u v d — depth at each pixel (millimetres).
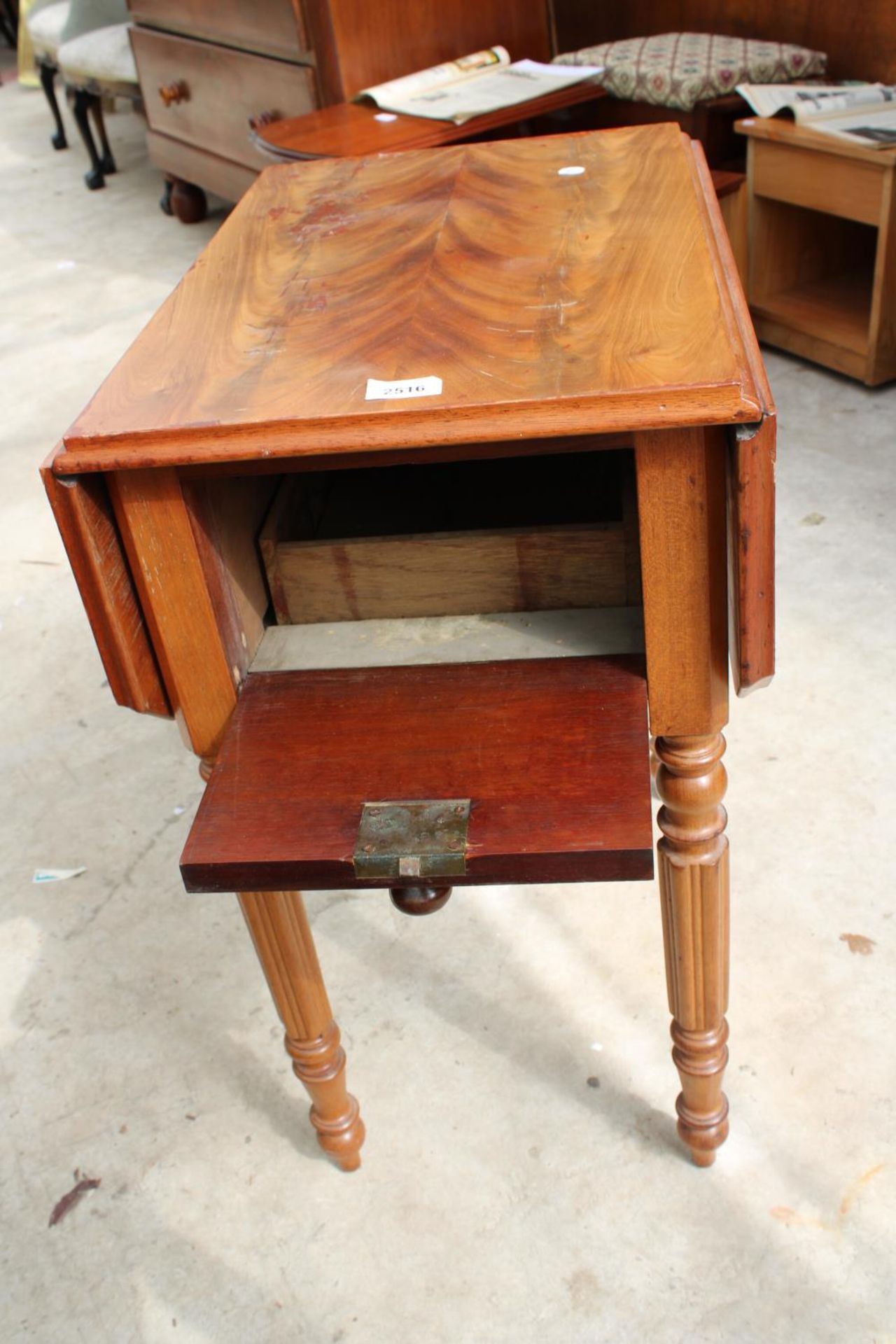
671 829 1075
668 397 863
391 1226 1308
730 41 2916
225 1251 1309
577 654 1066
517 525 1318
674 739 1043
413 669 1084
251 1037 1540
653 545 937
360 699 1062
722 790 1062
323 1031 1261
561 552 1091
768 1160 1312
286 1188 1361
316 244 1256
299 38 2828
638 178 1301
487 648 1093
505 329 1003
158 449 922
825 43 2893
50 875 1819
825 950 1518
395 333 1027
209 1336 1237
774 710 1876
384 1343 1209
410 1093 1434
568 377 904
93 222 4438
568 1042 1468
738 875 1627
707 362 892
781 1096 1366
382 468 1438
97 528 980
